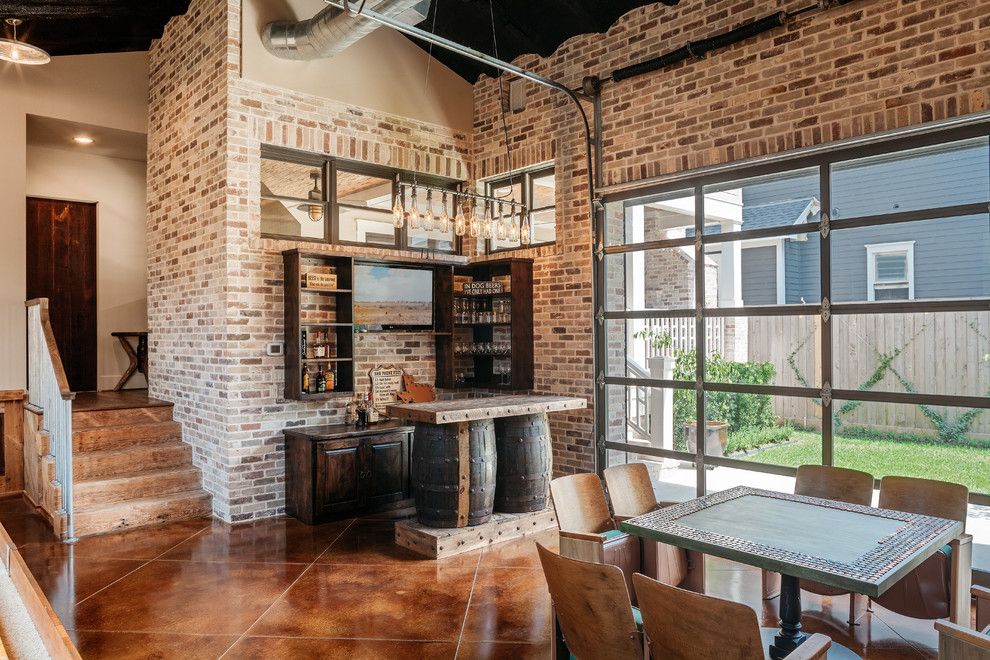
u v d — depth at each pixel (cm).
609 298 615
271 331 580
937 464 671
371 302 646
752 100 504
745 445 779
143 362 830
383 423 619
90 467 566
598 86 598
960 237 830
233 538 517
